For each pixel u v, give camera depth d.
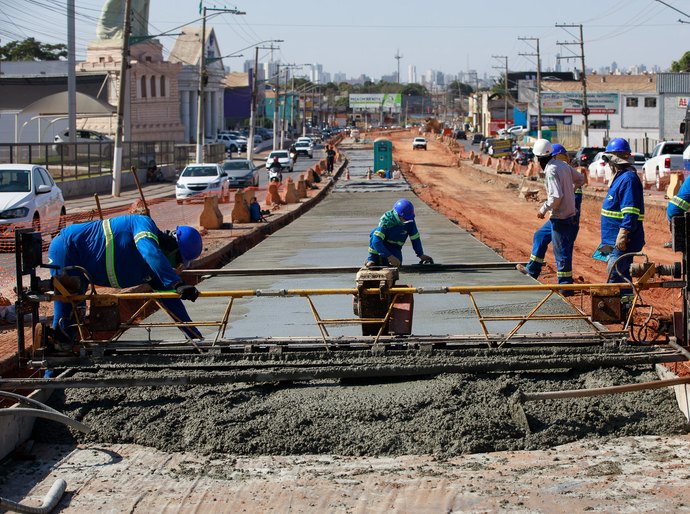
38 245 8.02
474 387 7.44
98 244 8.20
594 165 46.66
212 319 10.65
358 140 127.38
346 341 8.09
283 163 65.50
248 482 6.09
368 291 8.12
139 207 25.66
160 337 9.81
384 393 7.42
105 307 7.99
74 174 47.22
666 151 38.44
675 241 7.67
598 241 23.45
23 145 41.06
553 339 8.08
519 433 6.81
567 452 6.55
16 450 6.72
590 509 5.49
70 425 6.88
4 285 14.82
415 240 10.91
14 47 127.56
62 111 60.56
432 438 6.71
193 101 104.25
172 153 64.75
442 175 64.38
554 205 10.20
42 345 7.94
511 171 59.75
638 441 6.73
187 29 116.00
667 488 5.78
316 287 12.88
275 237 21.09
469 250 17.30
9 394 6.81
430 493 5.80
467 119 183.75
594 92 90.94
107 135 77.25
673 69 123.81
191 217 29.81
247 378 7.44
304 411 7.10
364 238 20.17
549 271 15.59
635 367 7.96
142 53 82.56
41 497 5.92
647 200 31.45
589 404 7.14
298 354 7.93
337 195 40.47
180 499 5.83
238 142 100.44
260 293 8.00
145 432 6.94
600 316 7.98
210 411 7.17
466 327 9.75
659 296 13.71
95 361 7.92
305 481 6.08
